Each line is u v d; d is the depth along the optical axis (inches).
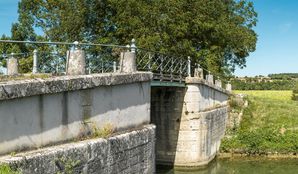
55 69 652.7
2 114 404.5
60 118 481.4
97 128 549.0
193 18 1620.3
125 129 617.0
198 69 1280.8
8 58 750.5
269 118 1656.0
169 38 1555.1
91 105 537.0
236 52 2048.5
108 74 572.1
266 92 3176.7
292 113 1690.5
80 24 1619.1
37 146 447.8
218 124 1466.5
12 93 408.8
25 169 399.9
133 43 681.0
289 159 1421.0
